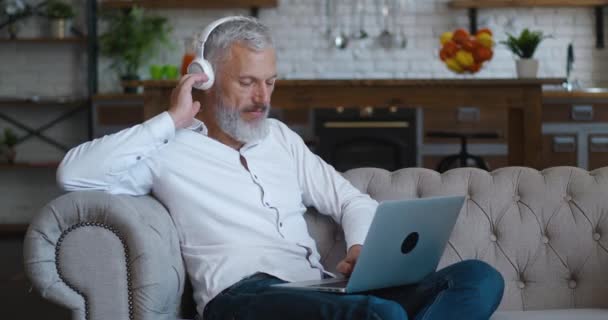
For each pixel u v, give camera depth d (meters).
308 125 7.60
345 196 2.80
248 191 2.62
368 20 8.42
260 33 2.64
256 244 2.57
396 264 2.40
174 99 2.59
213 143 2.64
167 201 2.60
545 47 8.41
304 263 2.65
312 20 8.42
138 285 2.35
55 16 8.09
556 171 2.95
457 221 2.90
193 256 2.57
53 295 2.35
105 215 2.35
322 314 2.15
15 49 8.36
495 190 2.93
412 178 3.00
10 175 8.37
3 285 5.67
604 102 7.50
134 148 2.49
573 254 2.85
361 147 7.64
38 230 2.35
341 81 5.32
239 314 2.31
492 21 8.39
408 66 8.42
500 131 7.55
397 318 2.08
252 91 2.63
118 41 7.83
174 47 8.24
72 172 2.44
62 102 7.92
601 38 8.36
